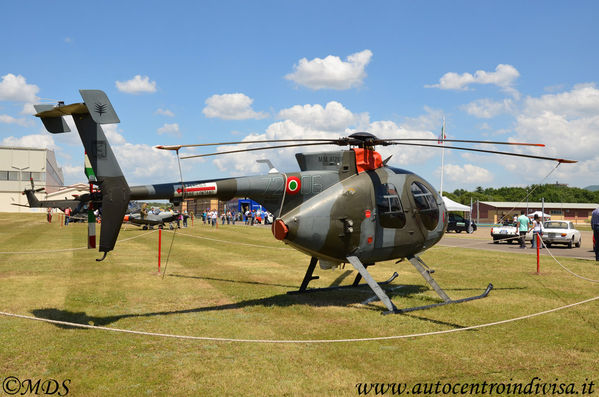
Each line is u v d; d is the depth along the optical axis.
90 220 6.68
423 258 15.44
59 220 48.91
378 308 7.99
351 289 9.88
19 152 84.56
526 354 5.45
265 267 13.34
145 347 5.79
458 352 5.54
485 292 9.02
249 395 4.35
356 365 5.12
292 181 7.96
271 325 6.82
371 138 8.00
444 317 7.27
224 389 4.48
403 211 8.60
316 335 6.29
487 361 5.22
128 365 5.14
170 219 34.09
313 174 8.13
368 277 7.90
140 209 35.12
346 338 6.15
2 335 6.24
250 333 6.38
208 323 6.91
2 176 83.44
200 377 4.79
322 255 8.17
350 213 8.04
